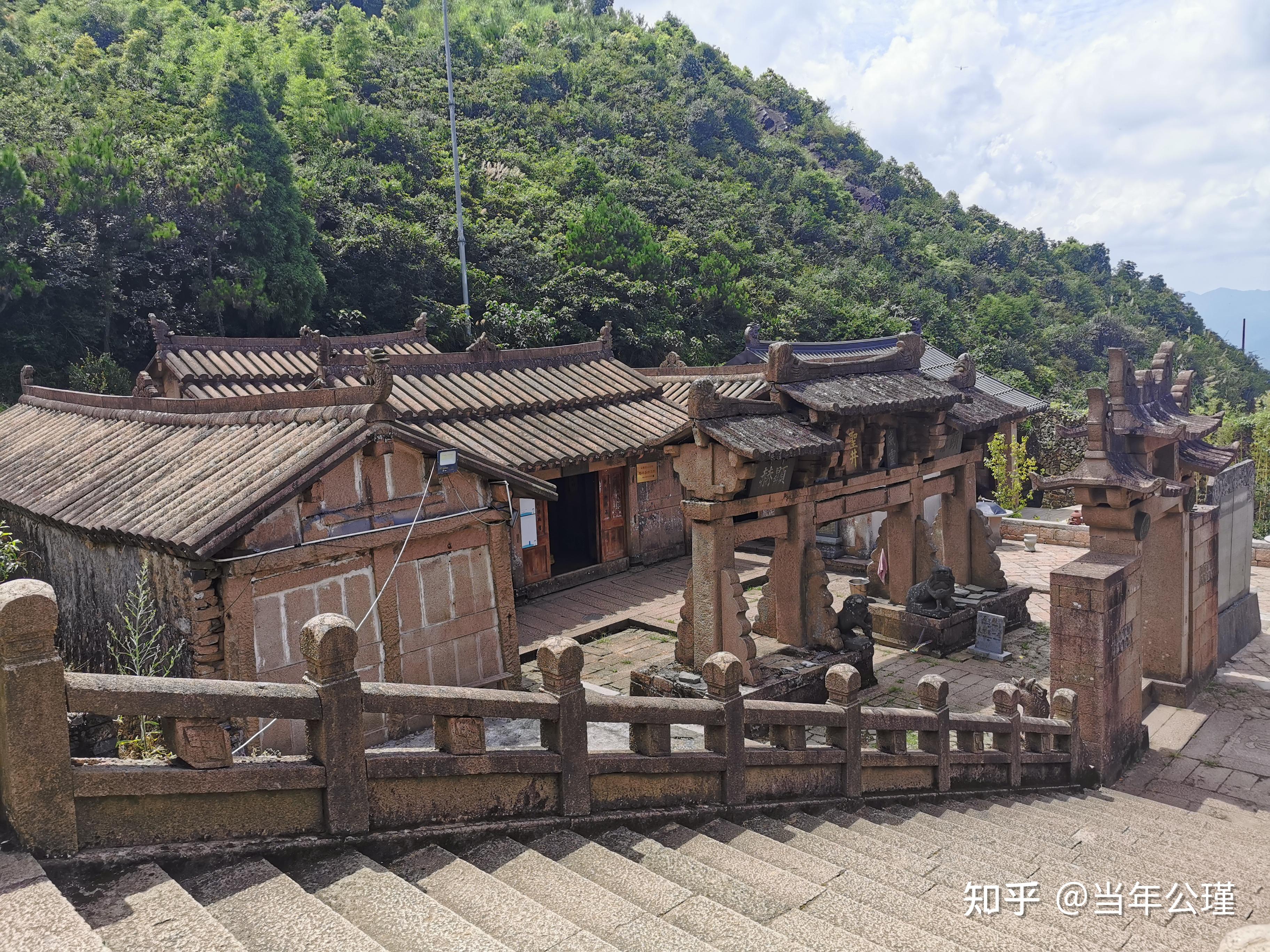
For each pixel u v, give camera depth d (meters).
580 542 19.22
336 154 39.12
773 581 12.30
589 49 82.56
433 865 4.23
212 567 7.93
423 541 9.38
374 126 42.06
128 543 8.69
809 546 11.99
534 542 16.31
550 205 45.66
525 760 4.89
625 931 3.81
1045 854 6.48
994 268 85.75
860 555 18.61
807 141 97.00
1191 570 12.31
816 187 77.44
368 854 4.20
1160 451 11.59
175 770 3.62
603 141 61.91
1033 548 20.84
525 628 14.62
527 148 55.78
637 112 71.50
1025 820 7.67
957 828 7.00
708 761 5.88
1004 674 12.79
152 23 50.94
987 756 8.31
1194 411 49.88
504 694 4.86
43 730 3.26
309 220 30.53
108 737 6.78
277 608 8.29
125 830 3.50
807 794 6.68
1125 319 84.25
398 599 9.17
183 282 27.58
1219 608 13.73
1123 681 10.20
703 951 3.63
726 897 4.57
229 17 56.22
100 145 24.66
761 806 6.23
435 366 16.94
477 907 3.83
